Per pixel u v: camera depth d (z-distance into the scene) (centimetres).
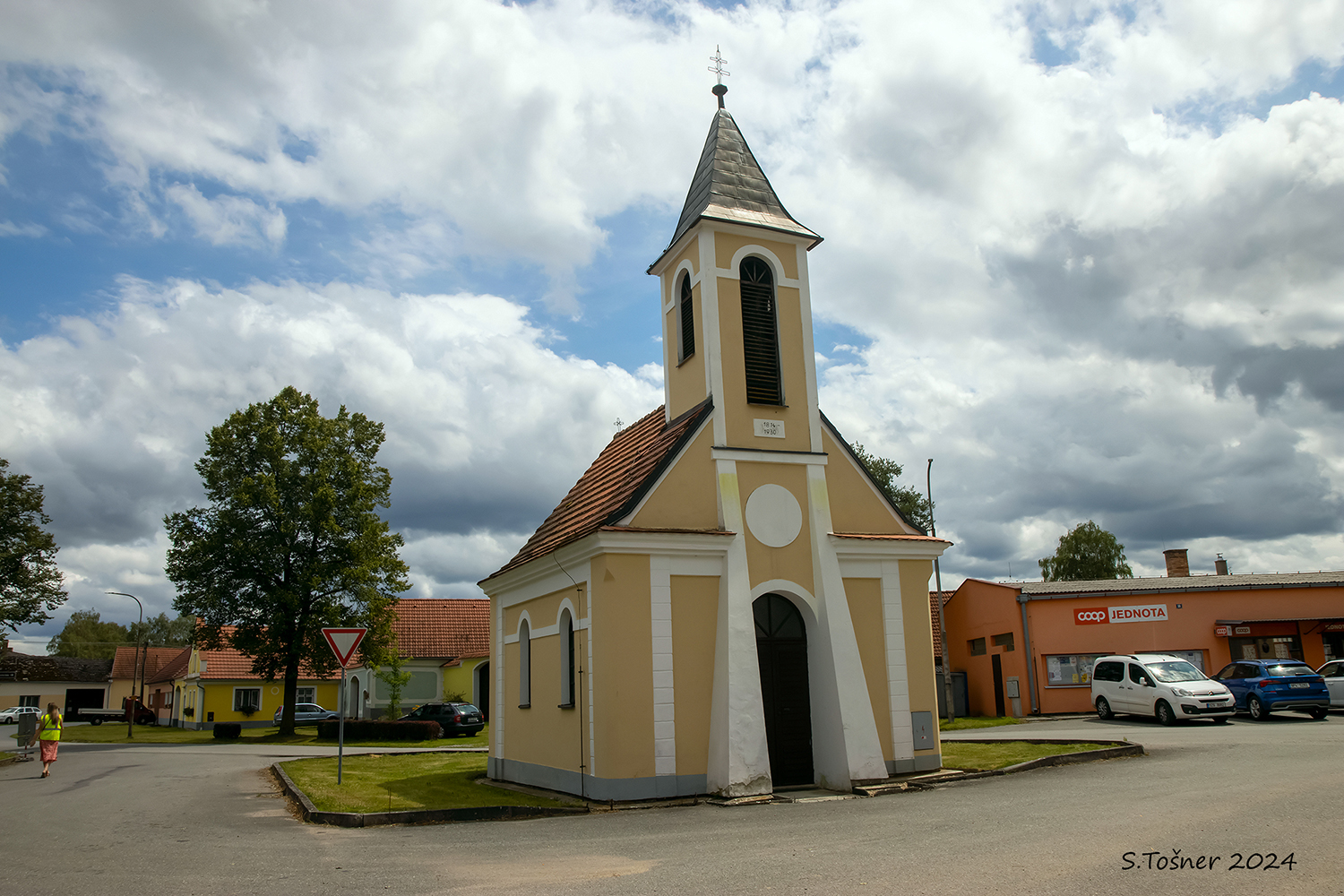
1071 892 734
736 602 1592
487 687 5441
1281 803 1112
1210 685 2723
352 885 877
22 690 8300
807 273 1906
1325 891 713
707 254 1816
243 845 1148
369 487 4569
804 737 1664
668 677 1546
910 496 5103
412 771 2194
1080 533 6244
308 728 5209
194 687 6419
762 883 820
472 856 1032
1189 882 752
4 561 4459
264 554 4253
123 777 2223
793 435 1783
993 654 4009
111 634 13338
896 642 1745
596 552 1577
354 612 4397
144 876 947
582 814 1412
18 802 1711
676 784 1516
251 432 4472
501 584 2069
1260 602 3706
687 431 1684
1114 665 2998
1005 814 1155
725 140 1997
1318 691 2784
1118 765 1664
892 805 1353
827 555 1708
